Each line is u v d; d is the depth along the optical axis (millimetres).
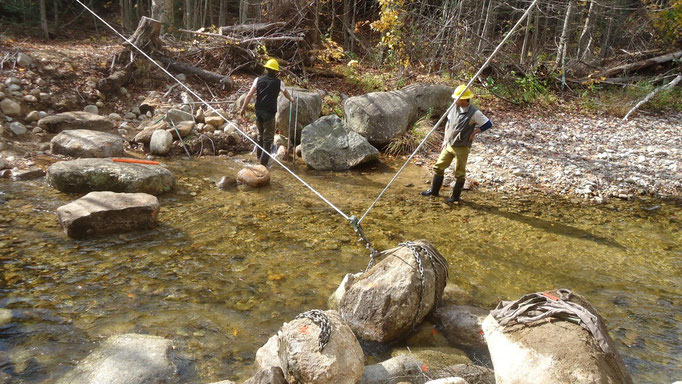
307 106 8891
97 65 9516
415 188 7371
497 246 5449
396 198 6863
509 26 17422
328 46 12742
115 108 8930
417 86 10406
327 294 4164
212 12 17797
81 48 10609
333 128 8297
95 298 3848
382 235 5527
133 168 6223
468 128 6398
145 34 9695
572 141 10438
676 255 5453
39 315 3566
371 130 8883
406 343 3545
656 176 8453
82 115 7984
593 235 5934
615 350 2746
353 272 4582
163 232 5184
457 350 3439
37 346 3223
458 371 3100
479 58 13461
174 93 9672
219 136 8438
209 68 11125
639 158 9375
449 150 6617
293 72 11898
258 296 4066
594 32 19547
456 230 5836
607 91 15289
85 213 4859
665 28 18188
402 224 5902
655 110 14328
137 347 3188
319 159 7969
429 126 9828
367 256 4961
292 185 7090
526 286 4551
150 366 3041
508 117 12031
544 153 9406
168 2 11758
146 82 9758
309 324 2967
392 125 8961
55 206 5512
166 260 4574
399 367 3086
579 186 7793
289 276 4441
